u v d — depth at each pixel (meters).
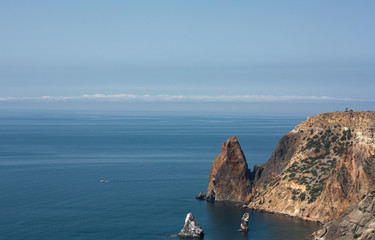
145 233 147.12
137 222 159.50
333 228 127.62
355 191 145.75
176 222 159.38
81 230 150.50
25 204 187.00
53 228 152.62
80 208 180.38
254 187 191.25
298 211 162.25
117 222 159.62
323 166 177.62
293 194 169.38
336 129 191.50
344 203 148.00
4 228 152.62
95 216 167.88
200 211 173.75
